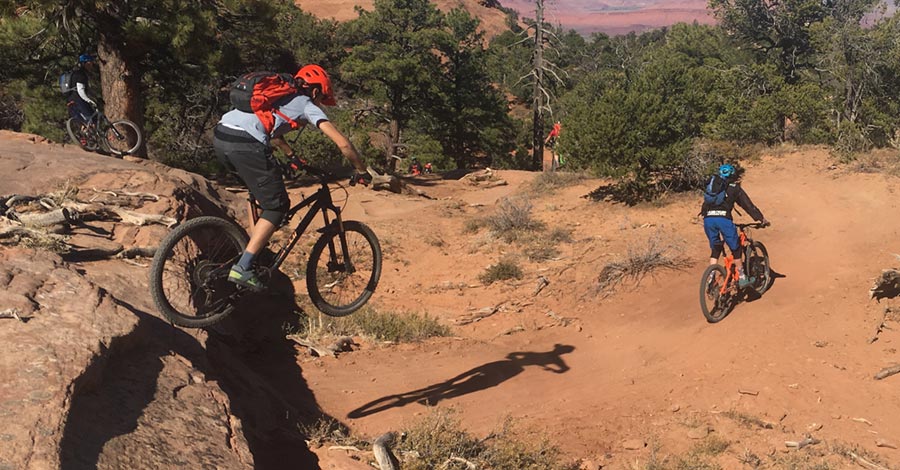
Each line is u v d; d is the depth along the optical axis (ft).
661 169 56.95
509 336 35.86
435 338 34.94
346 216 60.70
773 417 23.82
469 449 19.54
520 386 27.48
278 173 14.76
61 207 23.41
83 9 63.87
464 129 165.99
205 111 102.22
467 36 173.58
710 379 27.14
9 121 107.04
